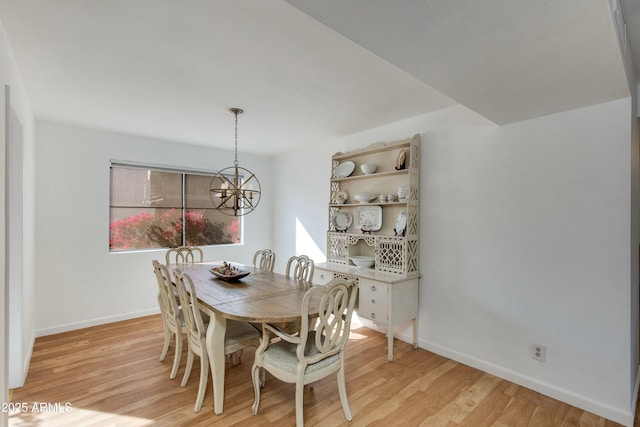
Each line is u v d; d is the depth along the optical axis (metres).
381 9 1.14
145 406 2.17
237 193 3.44
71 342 3.24
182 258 3.99
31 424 1.97
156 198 4.27
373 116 3.22
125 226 4.02
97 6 1.53
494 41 1.34
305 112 3.10
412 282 3.11
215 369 2.10
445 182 3.00
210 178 4.76
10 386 2.36
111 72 2.24
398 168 3.29
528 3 1.10
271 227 5.41
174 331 2.62
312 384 2.48
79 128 3.63
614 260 2.07
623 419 2.03
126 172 4.02
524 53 1.44
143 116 3.23
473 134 2.80
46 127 3.43
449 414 2.12
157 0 1.48
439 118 3.05
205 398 2.27
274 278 3.05
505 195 2.59
